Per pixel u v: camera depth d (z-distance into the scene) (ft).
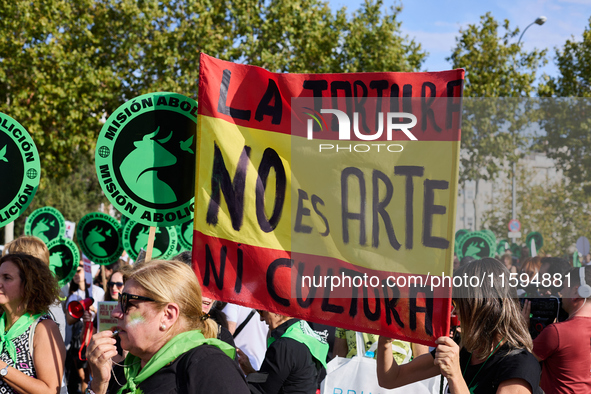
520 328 7.94
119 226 21.81
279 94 10.31
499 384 7.72
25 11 51.16
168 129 12.00
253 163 10.44
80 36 58.23
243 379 6.51
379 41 66.03
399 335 8.87
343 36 65.98
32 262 9.86
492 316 7.91
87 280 19.20
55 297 10.13
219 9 61.26
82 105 55.21
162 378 6.50
